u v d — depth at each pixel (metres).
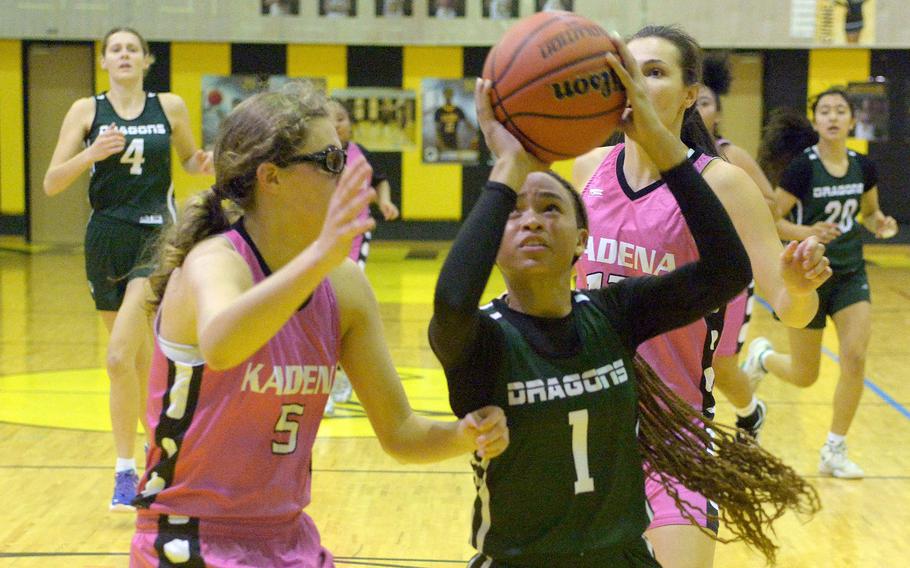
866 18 27.58
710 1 27.58
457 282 3.67
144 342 9.07
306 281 3.28
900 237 29.47
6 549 7.68
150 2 27.83
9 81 28.86
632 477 4.28
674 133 5.50
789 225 9.86
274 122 3.83
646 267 5.43
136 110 9.44
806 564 7.69
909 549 7.99
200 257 3.83
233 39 27.98
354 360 4.27
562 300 4.28
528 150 3.96
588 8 27.56
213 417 3.90
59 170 8.80
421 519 8.49
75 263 25.50
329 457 10.25
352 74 28.94
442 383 13.17
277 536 4.03
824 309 9.99
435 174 29.39
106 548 7.74
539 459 4.14
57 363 14.43
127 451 8.62
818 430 11.41
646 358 5.38
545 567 4.13
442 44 28.08
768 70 28.89
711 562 5.09
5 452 10.28
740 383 8.35
